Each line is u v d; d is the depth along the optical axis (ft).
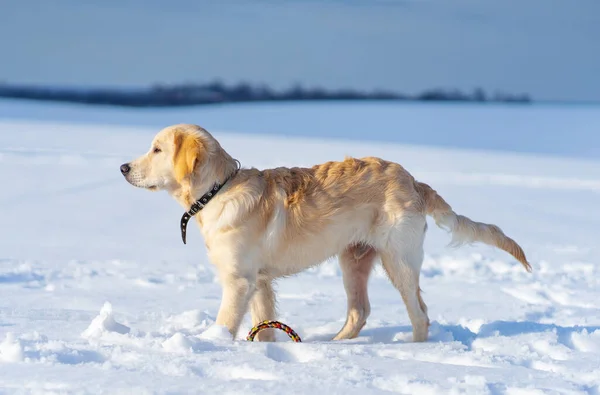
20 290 30.17
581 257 43.14
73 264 36.86
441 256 41.55
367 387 16.31
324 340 24.25
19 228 48.24
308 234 23.20
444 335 23.26
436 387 16.22
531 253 44.19
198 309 27.66
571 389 16.72
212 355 18.85
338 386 16.21
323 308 28.99
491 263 40.11
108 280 33.30
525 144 157.69
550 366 19.16
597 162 117.50
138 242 45.06
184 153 22.54
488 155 124.16
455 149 135.95
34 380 16.24
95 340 20.39
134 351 19.08
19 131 136.36
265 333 23.77
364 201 23.53
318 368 17.75
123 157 95.30
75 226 49.96
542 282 35.78
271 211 22.95
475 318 27.35
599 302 31.12
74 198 62.95
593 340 22.50
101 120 207.62
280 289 33.14
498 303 30.63
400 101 410.93
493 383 16.85
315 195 23.27
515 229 53.36
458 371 18.07
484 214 60.23
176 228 50.98
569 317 27.81
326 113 261.24
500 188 78.95
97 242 44.42
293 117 237.66
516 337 22.57
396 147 133.69
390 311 28.91
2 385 15.88
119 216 55.11
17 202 59.36
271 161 94.63
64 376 16.53
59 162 87.20
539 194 75.10
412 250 23.72
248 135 157.99
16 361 17.88
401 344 21.59
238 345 20.27
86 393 15.25
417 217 23.75
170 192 23.98
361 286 24.71
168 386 15.92
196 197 22.85
